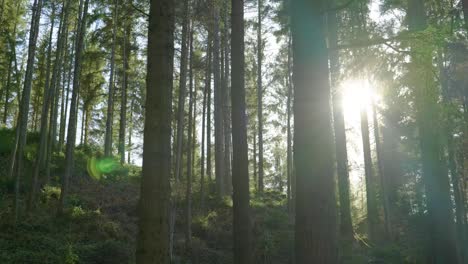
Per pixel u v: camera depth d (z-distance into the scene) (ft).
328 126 16.57
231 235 58.29
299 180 16.33
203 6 58.39
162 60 17.01
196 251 50.47
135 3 56.08
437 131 35.47
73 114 56.13
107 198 66.80
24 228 46.09
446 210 38.78
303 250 15.58
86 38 87.56
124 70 93.45
